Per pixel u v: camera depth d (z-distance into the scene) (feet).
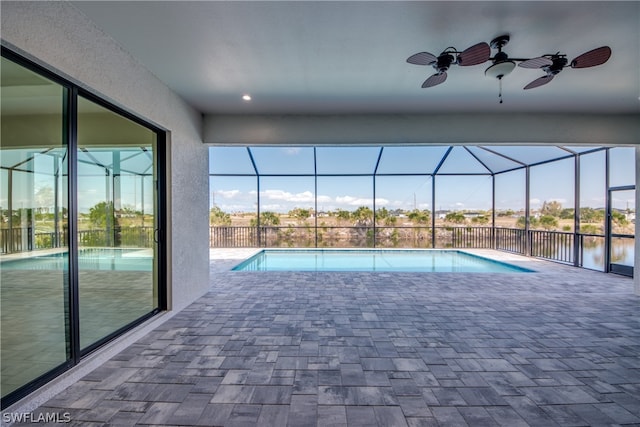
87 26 7.42
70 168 7.47
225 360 8.14
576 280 17.17
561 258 22.47
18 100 7.20
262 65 10.02
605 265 19.11
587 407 6.27
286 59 9.63
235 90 12.05
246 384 7.04
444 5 7.05
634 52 9.12
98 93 8.04
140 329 9.80
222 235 31.53
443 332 10.01
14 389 6.39
